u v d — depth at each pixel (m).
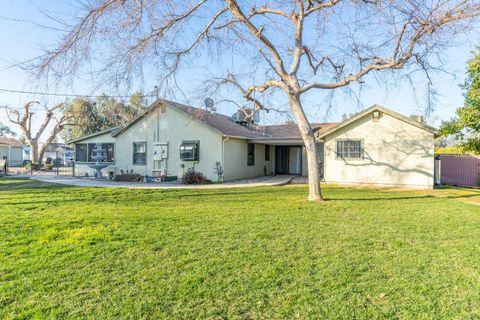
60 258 3.93
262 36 8.94
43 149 28.06
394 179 13.70
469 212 7.31
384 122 13.91
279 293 3.04
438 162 14.08
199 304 2.83
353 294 3.04
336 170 14.88
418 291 3.10
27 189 11.70
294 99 9.55
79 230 5.27
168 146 16.78
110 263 3.78
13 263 3.74
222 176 15.40
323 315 2.66
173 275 3.44
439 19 6.14
